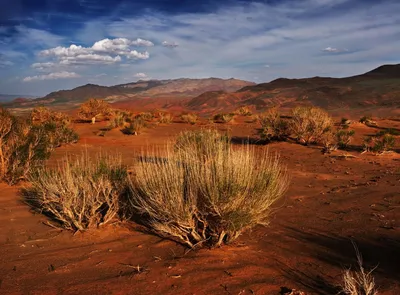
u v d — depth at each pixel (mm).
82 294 3832
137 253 4945
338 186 8859
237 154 5434
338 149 15930
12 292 3924
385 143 14797
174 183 5004
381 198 7293
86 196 6215
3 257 4949
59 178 6676
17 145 9773
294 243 5082
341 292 3621
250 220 4926
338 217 6203
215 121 34844
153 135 24781
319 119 17969
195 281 4008
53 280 4203
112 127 28578
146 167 6332
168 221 5242
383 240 4984
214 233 5148
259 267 4316
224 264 4430
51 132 18578
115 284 4023
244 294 3686
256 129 26438
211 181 4863
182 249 5008
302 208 6926
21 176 9547
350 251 4695
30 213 6973
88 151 17016
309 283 3865
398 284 3727
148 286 3939
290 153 15375
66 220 6227
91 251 5102
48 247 5320
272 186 5156
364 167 11617
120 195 6773
